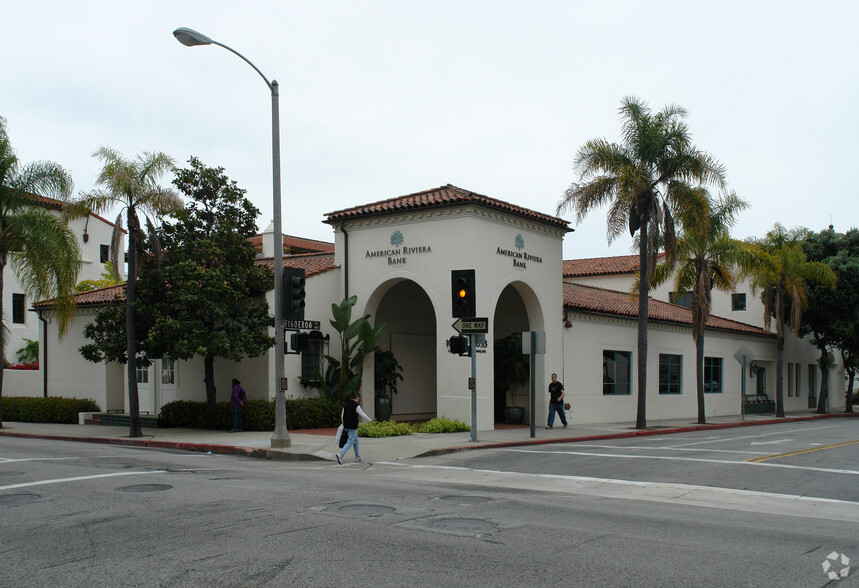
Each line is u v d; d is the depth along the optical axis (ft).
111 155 64.80
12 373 92.84
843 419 127.03
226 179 68.69
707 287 94.58
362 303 77.15
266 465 47.73
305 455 51.06
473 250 71.05
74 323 86.94
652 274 80.74
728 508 33.37
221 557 22.30
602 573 21.20
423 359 87.56
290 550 23.15
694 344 112.16
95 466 43.73
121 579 20.11
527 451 56.70
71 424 81.25
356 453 49.80
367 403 75.61
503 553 23.25
